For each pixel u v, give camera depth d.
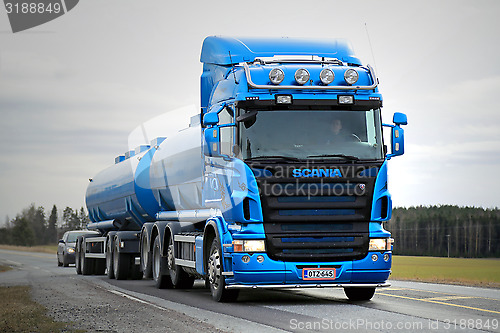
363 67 16.58
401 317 12.75
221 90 17.17
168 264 21.33
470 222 111.25
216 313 13.87
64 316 13.97
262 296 17.98
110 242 28.27
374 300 16.45
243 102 15.45
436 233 112.12
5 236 170.38
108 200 30.31
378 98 15.72
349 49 18.20
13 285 24.16
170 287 21.95
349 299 16.86
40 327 12.30
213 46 18.03
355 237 15.37
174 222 21.03
